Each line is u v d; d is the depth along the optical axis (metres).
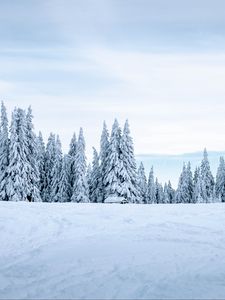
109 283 9.52
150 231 17.11
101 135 62.59
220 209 25.58
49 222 18.89
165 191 94.44
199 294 8.67
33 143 55.03
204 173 76.25
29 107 55.78
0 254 12.66
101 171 60.72
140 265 11.38
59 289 9.01
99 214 22.34
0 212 21.56
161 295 8.57
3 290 8.93
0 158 52.03
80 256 12.44
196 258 12.27
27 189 49.62
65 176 63.06
